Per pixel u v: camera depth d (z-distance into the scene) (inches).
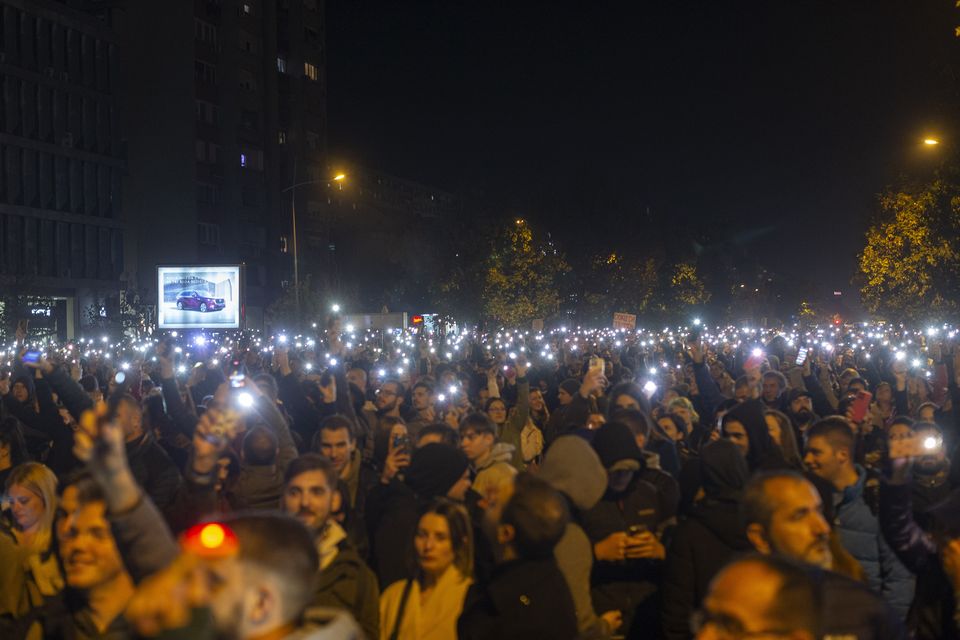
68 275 2551.7
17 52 2433.6
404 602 208.2
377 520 256.4
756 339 1457.9
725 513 219.3
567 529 211.8
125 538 135.9
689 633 220.4
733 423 285.3
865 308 2292.1
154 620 98.9
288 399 470.6
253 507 249.4
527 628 186.1
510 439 434.9
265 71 3316.9
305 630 123.0
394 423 320.8
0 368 655.8
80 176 2618.1
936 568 198.5
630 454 242.2
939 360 657.6
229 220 3122.5
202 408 428.8
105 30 2694.4
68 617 180.5
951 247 1344.7
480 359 950.4
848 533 237.8
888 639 159.5
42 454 446.6
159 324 1536.7
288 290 2650.1
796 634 123.6
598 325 2928.2
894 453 203.2
